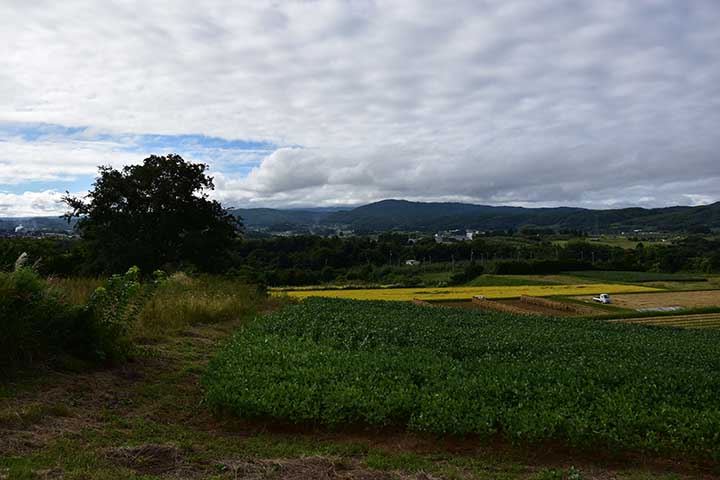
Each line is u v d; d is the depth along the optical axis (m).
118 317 10.38
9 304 8.55
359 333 15.09
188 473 6.00
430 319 19.69
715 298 56.91
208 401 8.25
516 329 18.12
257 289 26.67
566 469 6.93
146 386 9.14
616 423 7.77
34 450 6.17
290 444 7.33
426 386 9.11
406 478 6.19
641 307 49.81
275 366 9.81
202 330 14.86
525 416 7.74
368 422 7.79
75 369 9.12
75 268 34.94
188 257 37.38
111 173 36.03
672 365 12.99
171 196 36.56
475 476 6.48
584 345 14.98
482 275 80.12
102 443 6.61
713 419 7.94
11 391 7.68
